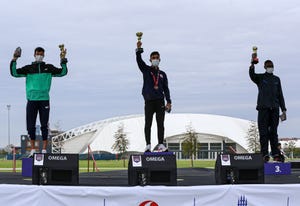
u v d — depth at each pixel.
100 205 7.82
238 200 8.01
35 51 11.30
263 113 12.14
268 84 12.10
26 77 11.40
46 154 8.01
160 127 11.46
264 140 12.15
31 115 11.32
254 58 12.02
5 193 7.78
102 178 10.54
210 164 60.69
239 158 8.35
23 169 10.80
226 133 116.00
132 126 115.44
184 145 94.75
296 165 14.23
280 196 8.07
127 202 7.84
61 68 11.41
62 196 7.80
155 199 7.88
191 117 119.56
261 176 8.32
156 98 11.42
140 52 11.16
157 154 8.40
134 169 8.10
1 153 115.81
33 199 7.78
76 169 8.03
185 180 10.21
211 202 7.95
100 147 115.00
